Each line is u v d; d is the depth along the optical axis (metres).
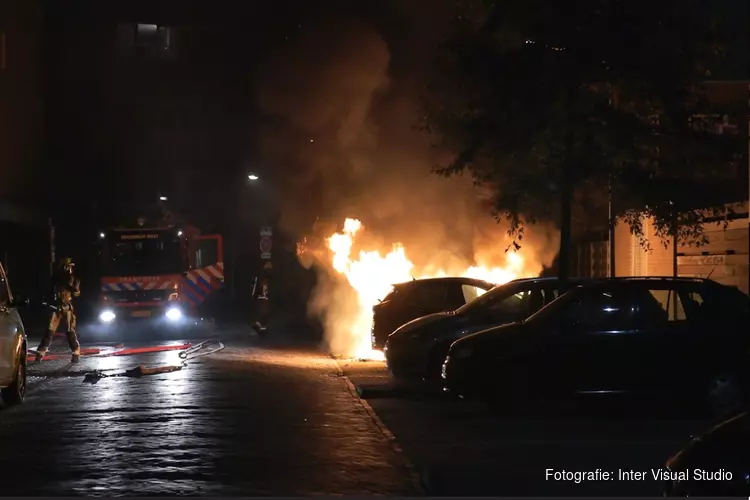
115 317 33.41
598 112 17.50
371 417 14.83
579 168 17.50
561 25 17.47
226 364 22.69
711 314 14.78
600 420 14.77
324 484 10.32
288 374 20.59
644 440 12.98
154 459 11.56
